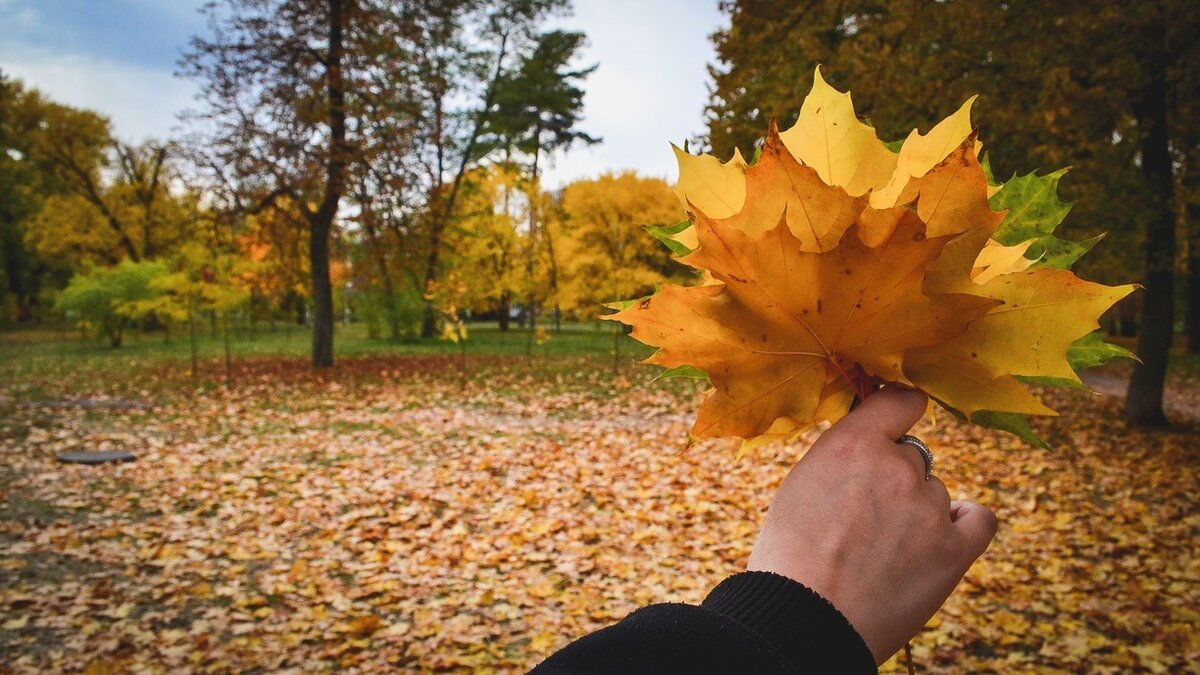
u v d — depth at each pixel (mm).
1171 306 10367
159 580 5070
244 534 6039
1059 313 503
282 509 6684
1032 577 4969
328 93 18922
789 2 9492
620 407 12820
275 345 30375
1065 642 4035
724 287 511
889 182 591
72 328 44656
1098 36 8039
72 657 3975
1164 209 8883
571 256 24422
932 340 497
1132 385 10648
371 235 19750
